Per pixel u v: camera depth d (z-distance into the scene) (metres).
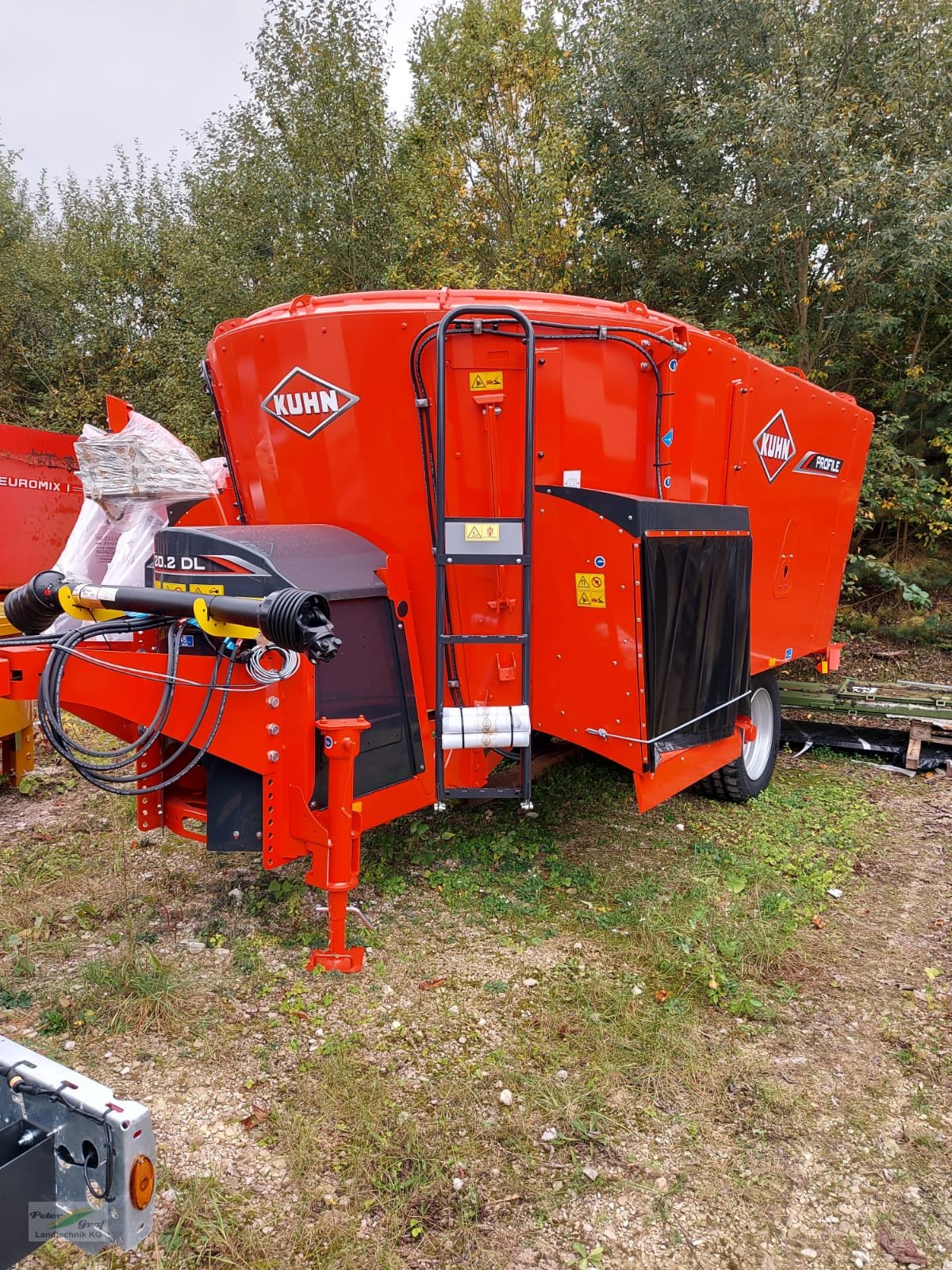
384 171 11.81
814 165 9.09
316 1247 2.20
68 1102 1.29
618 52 10.79
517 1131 2.60
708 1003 3.30
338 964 3.07
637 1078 2.86
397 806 3.64
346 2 11.13
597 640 3.73
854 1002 3.37
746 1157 2.55
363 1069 2.86
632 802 5.35
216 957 3.53
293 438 3.93
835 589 6.90
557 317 3.68
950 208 8.79
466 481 3.73
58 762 6.00
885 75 9.31
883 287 9.62
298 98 11.39
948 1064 3.00
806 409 5.64
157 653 3.32
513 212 12.96
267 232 11.91
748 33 9.73
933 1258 2.24
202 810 3.54
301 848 3.15
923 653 9.98
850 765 6.57
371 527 3.83
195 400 13.26
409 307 3.58
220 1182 2.40
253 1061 2.90
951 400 10.38
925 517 10.55
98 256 15.62
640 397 3.94
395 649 3.68
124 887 4.06
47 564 7.67
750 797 5.52
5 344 16.39
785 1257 2.22
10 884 4.09
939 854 4.87
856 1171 2.52
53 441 7.72
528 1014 3.19
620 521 3.55
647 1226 2.30
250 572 3.22
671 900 4.04
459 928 3.80
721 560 4.21
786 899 4.09
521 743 3.49
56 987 3.29
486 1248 2.21
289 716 3.05
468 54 12.80
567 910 3.98
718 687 4.38
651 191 10.77
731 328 10.58
